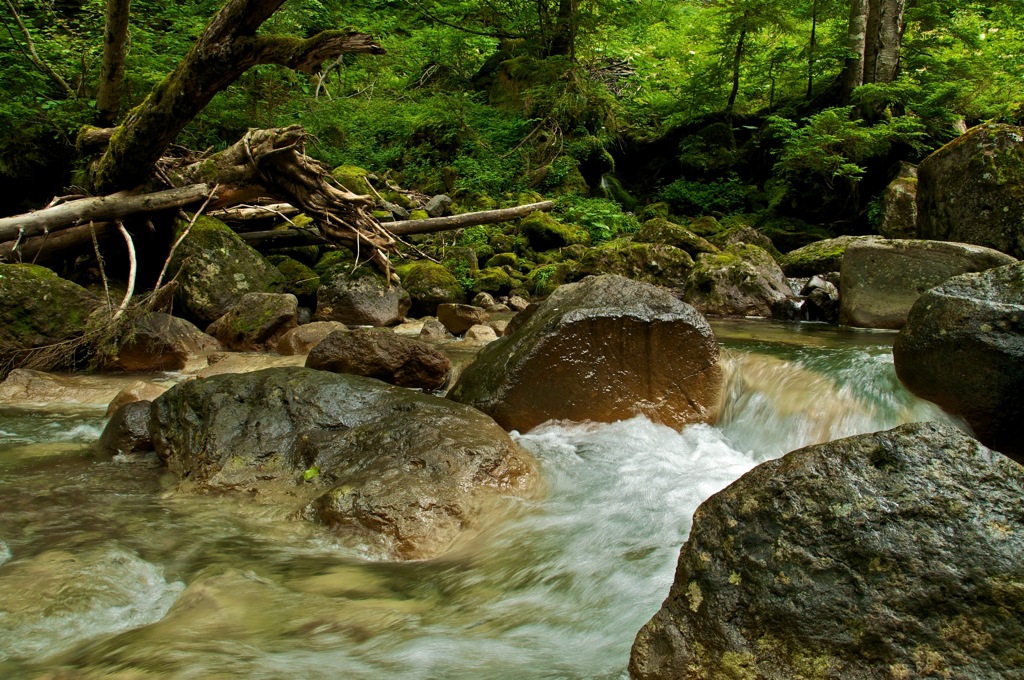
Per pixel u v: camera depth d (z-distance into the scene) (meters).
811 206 14.49
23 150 11.65
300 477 4.02
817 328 8.75
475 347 8.31
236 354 7.67
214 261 9.39
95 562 3.17
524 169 16.17
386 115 17.31
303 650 2.56
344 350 5.60
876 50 14.90
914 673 1.84
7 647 2.55
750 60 16.98
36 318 7.00
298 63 7.45
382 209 13.33
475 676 2.41
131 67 12.39
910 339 4.73
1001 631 1.84
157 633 2.65
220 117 13.36
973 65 14.99
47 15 13.63
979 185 8.77
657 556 3.27
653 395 5.04
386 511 3.53
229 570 3.14
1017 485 2.04
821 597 1.99
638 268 11.28
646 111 18.33
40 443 4.98
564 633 2.70
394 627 2.74
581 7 17.89
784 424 4.95
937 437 2.16
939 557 1.94
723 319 9.74
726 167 16.44
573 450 4.62
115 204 8.46
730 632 2.05
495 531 3.56
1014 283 4.53
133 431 4.71
